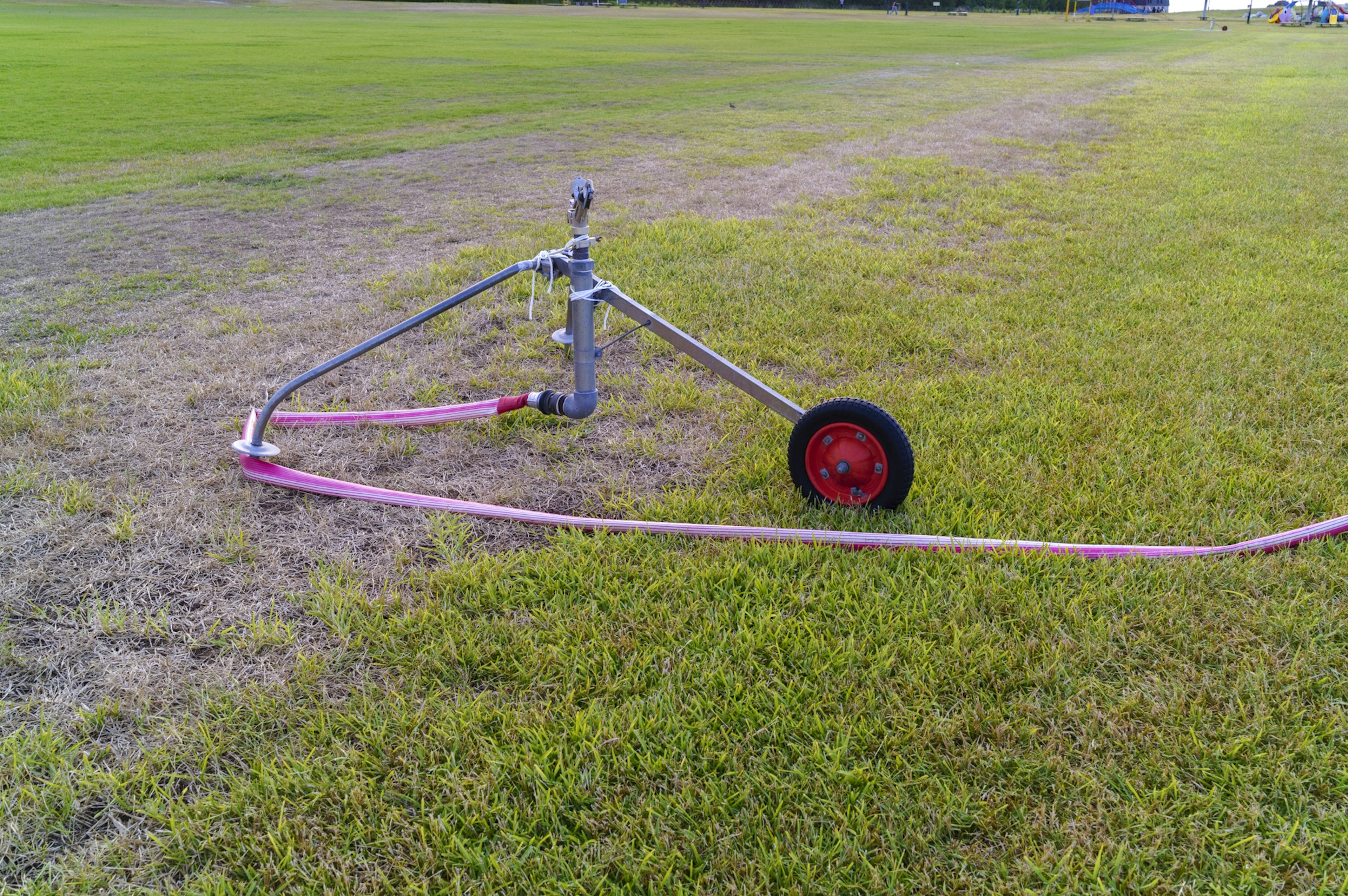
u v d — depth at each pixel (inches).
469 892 70.2
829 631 97.9
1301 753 81.1
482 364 179.9
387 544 118.3
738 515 122.6
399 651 96.7
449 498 129.0
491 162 412.8
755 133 493.0
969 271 242.4
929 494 126.6
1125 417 148.8
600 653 95.2
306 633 100.3
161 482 132.3
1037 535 115.9
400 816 76.6
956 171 389.4
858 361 178.1
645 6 3376.0
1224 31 2362.2
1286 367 168.2
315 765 81.5
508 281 227.5
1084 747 82.4
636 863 71.9
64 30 1391.5
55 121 501.0
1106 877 70.7
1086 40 1680.6
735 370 121.8
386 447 143.4
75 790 79.9
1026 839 73.7
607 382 169.3
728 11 3110.2
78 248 261.7
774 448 142.3
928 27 2188.7
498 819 76.1
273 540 118.4
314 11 2453.2
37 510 123.6
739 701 88.8
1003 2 4168.3
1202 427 144.3
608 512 125.1
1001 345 182.7
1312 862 71.4
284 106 584.7
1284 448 137.3
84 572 110.4
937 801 76.9
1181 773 79.9
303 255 258.1
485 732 85.8
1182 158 414.9
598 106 613.9
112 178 362.6
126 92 638.5
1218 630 96.4
